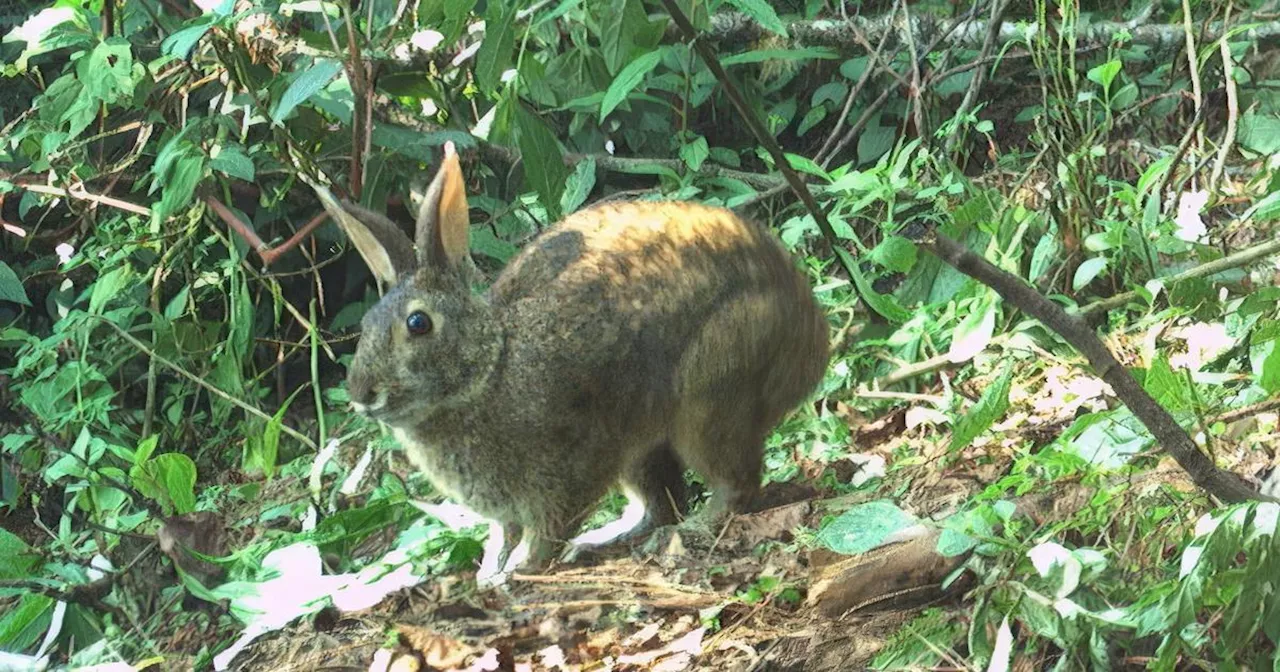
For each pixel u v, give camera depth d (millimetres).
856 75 7902
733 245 5051
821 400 6348
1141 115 7574
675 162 7566
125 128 7156
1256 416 4988
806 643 4195
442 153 7445
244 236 6957
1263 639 3842
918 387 6367
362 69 6637
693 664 4180
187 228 7168
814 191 7121
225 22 6359
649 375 4930
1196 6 7598
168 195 6398
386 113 7379
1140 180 6516
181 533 5461
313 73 6281
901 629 4168
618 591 4641
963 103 7453
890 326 6488
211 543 5504
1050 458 4570
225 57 6820
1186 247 6391
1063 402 5730
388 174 7316
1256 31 7598
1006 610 4008
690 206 5172
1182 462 3756
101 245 7293
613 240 4996
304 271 7113
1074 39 7062
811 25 7957
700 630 4277
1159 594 3770
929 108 7680
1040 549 3984
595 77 7559
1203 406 4715
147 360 7625
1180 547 4156
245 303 7043
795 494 5453
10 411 6738
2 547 5320
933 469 5383
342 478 6305
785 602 4395
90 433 6906
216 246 7625
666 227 5039
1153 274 6324
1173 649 3619
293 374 7848
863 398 6324
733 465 5164
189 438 7234
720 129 8203
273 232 7828
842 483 5617
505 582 4820
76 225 7457
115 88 6652
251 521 6129
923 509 4996
